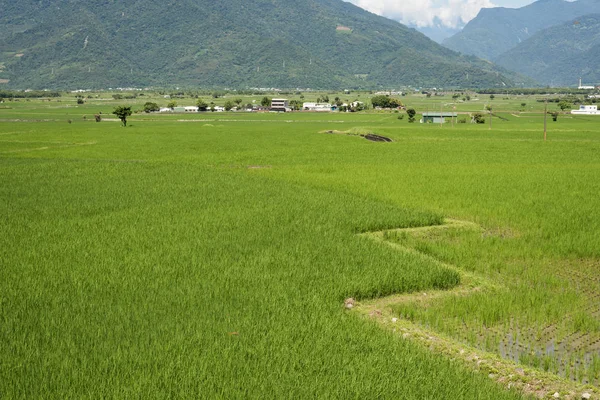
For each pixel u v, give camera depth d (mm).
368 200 26219
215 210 22719
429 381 9047
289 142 65562
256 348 9859
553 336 11891
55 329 10453
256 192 27594
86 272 14219
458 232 20906
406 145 60281
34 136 73250
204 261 15414
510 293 14242
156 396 8055
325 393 8359
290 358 9531
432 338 11266
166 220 20672
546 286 15172
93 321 10922
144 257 15664
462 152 52219
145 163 40156
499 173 36031
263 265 15156
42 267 14578
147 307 11797
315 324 11156
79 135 75438
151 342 9969
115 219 20703
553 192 28406
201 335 10289
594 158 46562
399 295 14141
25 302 11922
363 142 65688
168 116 143875
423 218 22188
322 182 32750
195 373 8789
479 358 10461
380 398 8383
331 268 15156
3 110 161375
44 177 32250
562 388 9484
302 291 13273
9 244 16859
